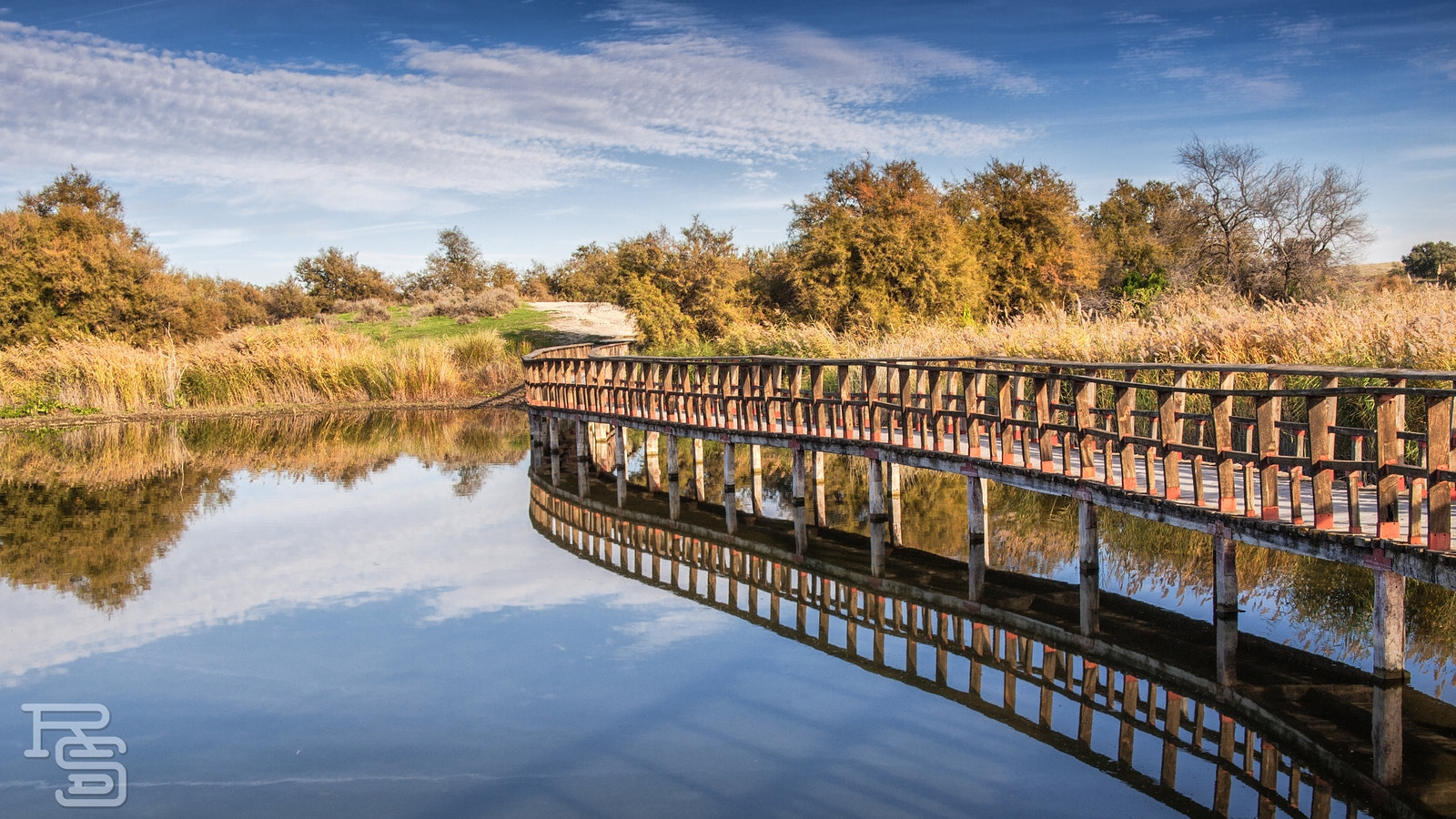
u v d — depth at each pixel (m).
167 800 6.99
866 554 12.41
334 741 7.86
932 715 8.02
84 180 42.50
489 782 7.08
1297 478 7.25
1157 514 8.54
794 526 13.12
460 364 35.88
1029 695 8.38
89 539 15.02
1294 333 14.13
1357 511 6.79
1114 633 9.18
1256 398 7.48
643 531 15.20
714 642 9.94
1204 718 7.86
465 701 8.59
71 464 22.36
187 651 10.05
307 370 32.78
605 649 9.81
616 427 17.11
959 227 34.44
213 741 7.93
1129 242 40.12
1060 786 6.75
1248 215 28.84
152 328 37.69
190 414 30.38
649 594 11.73
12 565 13.47
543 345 38.62
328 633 10.48
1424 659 8.08
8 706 8.72
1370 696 7.47
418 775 7.22
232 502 17.83
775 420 13.54
